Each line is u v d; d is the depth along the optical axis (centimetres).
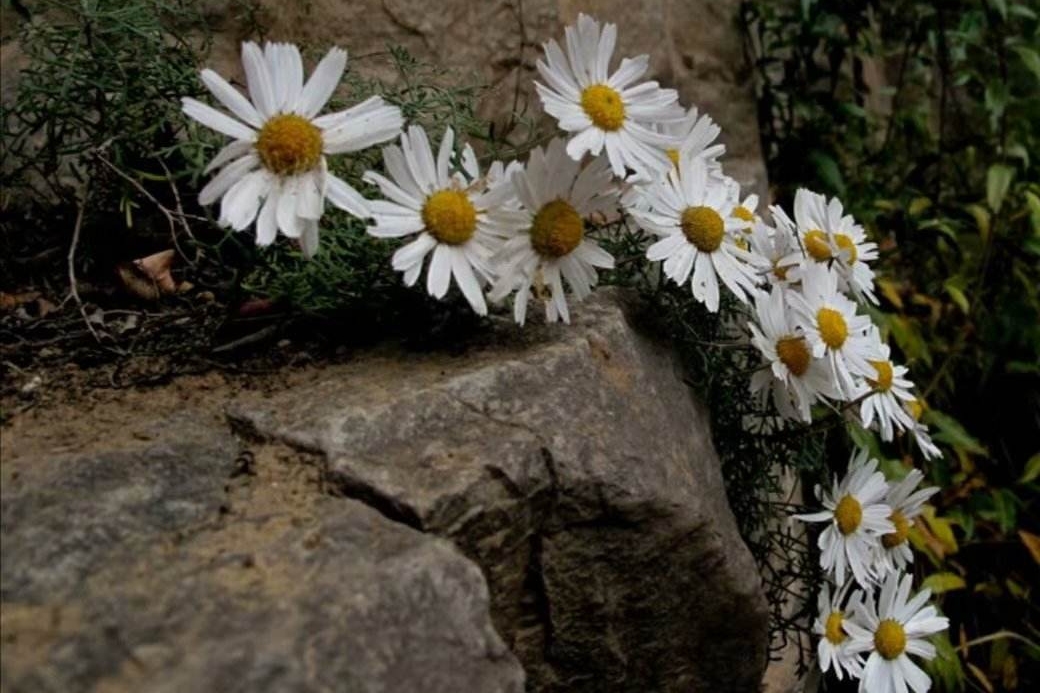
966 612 75
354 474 45
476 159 54
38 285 57
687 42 74
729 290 57
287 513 44
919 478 61
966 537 73
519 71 63
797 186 80
